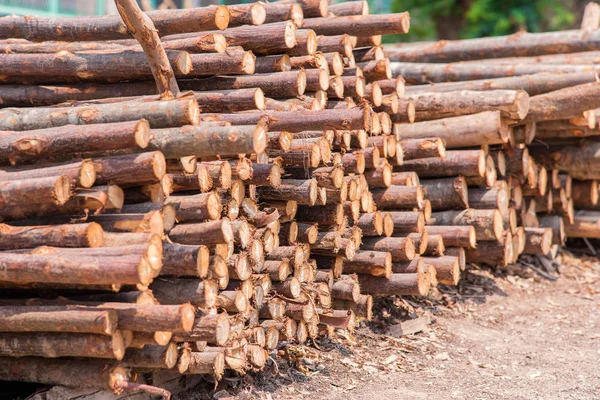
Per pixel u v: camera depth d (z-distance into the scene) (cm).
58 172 513
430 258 870
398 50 1252
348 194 727
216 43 667
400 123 901
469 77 1081
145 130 520
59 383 535
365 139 775
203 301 555
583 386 674
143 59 630
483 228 908
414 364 731
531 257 1092
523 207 1027
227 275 595
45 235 510
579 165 1027
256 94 664
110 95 660
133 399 574
